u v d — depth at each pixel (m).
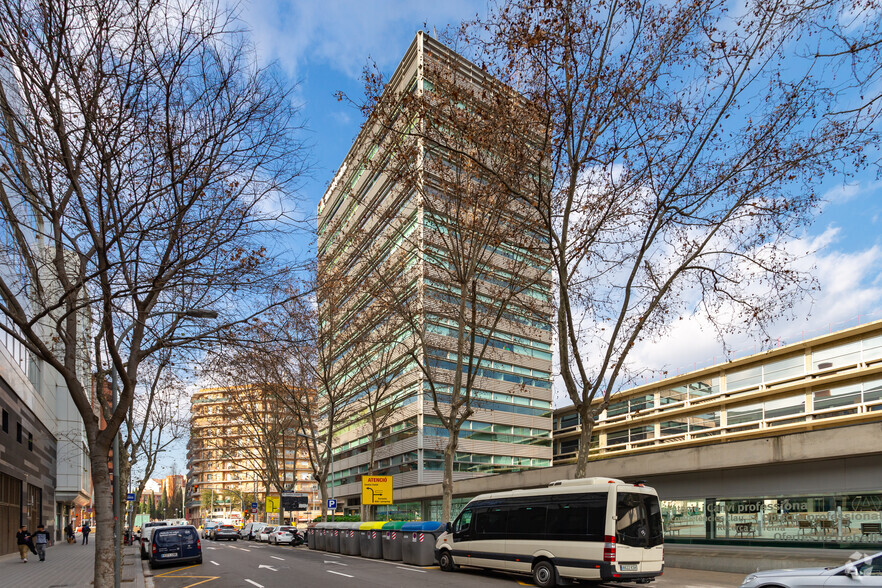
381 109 19.33
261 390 38.50
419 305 29.11
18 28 9.41
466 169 19.62
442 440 46.72
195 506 124.06
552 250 17.09
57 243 10.81
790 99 15.92
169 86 10.33
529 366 52.19
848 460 15.38
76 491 56.62
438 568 19.70
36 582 18.03
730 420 44.78
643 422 52.03
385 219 27.28
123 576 18.73
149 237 11.12
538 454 51.56
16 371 32.00
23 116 10.56
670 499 20.16
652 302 17.61
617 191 18.19
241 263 11.93
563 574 14.37
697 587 13.97
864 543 14.73
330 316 33.28
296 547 36.41
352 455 61.78
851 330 37.25
